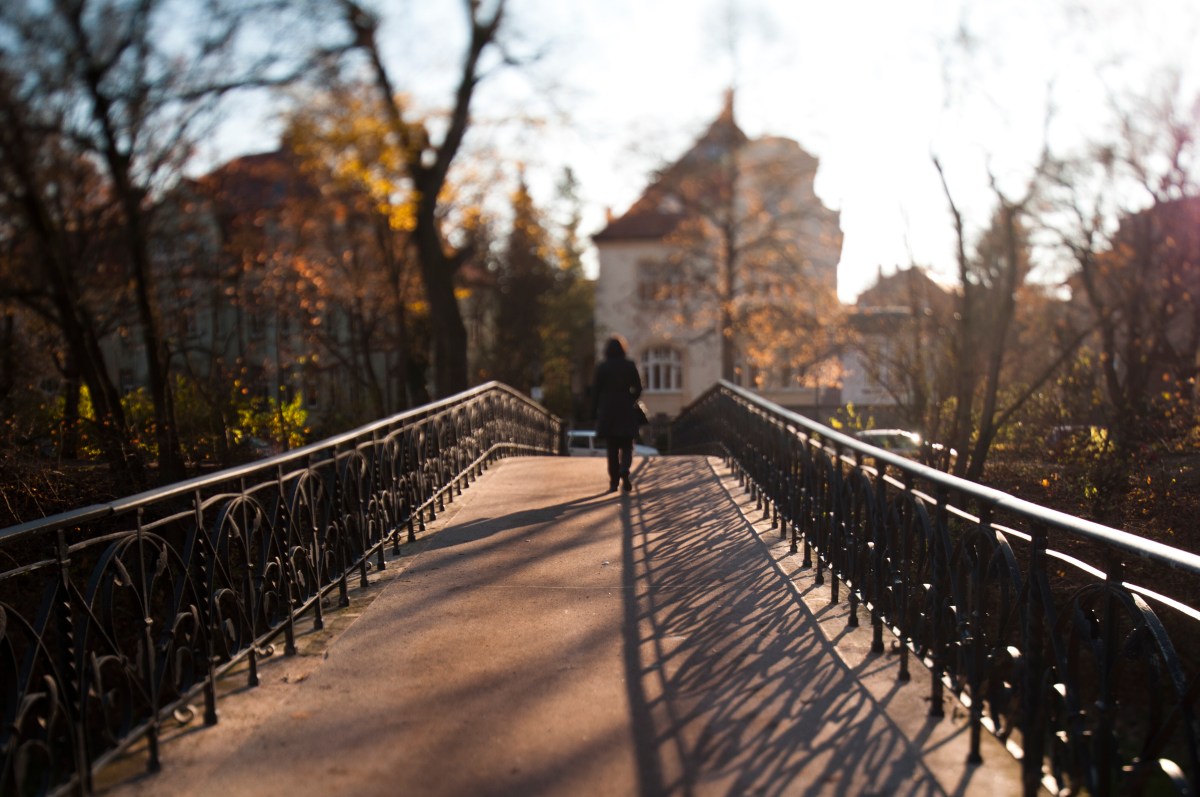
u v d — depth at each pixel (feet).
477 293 157.48
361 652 17.61
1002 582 12.98
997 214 48.11
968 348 36.17
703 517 31.14
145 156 43.04
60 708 11.43
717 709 14.75
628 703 14.99
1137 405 32.91
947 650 14.53
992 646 13.89
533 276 155.84
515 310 157.07
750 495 35.19
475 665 16.79
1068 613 11.68
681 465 46.29
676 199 125.08
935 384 39.60
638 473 43.62
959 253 38.24
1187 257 47.11
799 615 19.88
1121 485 25.44
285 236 82.64
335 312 111.86
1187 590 20.58
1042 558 11.91
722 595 21.39
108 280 48.55
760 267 117.29
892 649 17.60
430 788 12.21
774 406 29.99
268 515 17.43
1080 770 11.14
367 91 59.26
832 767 12.78
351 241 94.89
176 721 14.25
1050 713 11.94
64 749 11.53
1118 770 10.44
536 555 25.49
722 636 18.39
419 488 29.71
